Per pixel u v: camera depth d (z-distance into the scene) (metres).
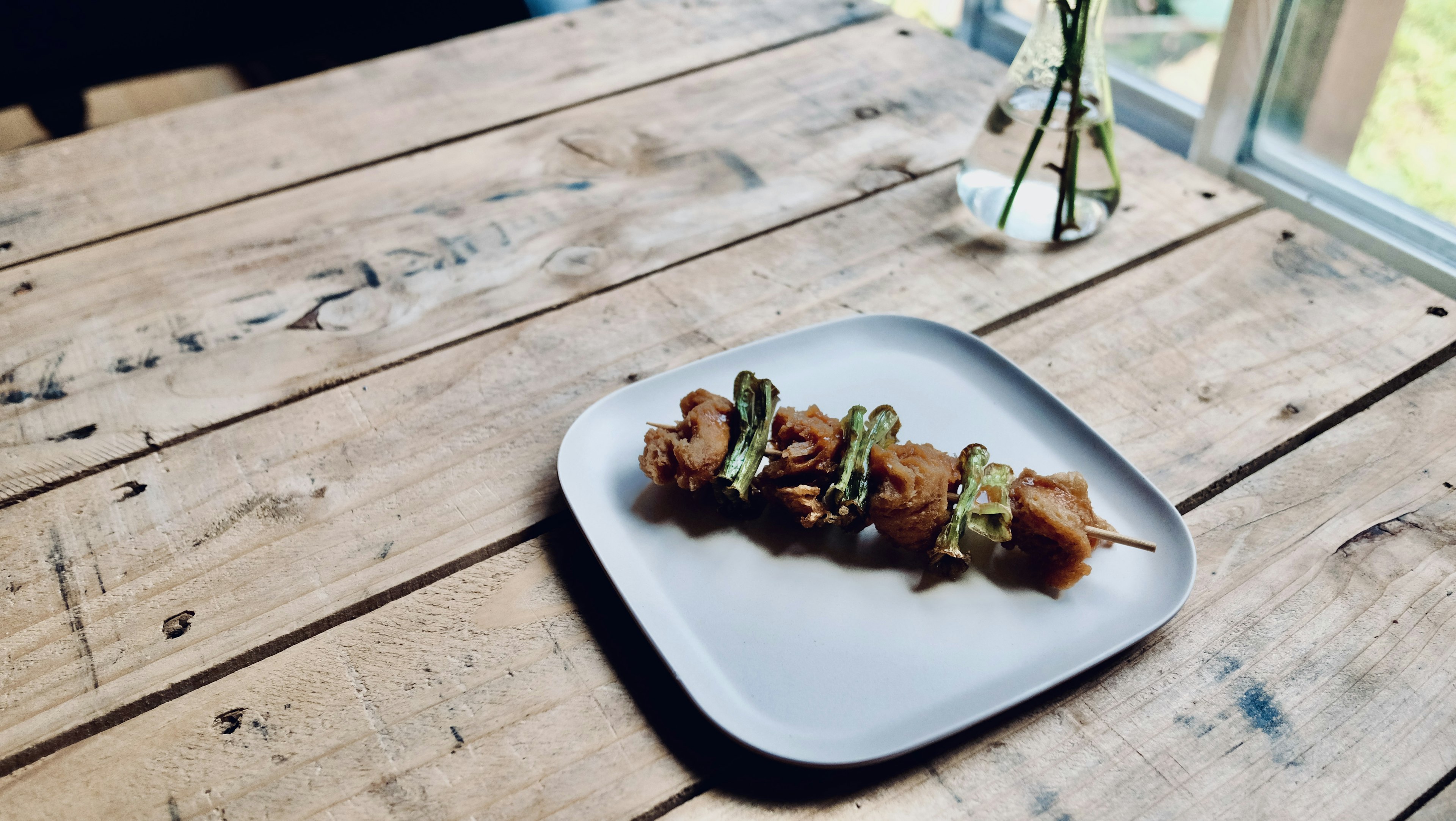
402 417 0.39
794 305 0.44
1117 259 0.46
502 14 1.08
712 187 0.52
